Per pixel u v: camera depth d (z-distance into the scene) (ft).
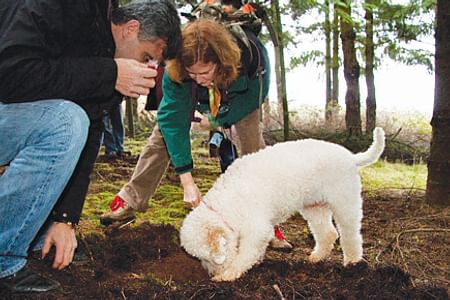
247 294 8.82
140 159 13.00
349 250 10.44
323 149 10.31
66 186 9.21
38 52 7.48
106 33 8.18
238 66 10.27
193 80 10.66
